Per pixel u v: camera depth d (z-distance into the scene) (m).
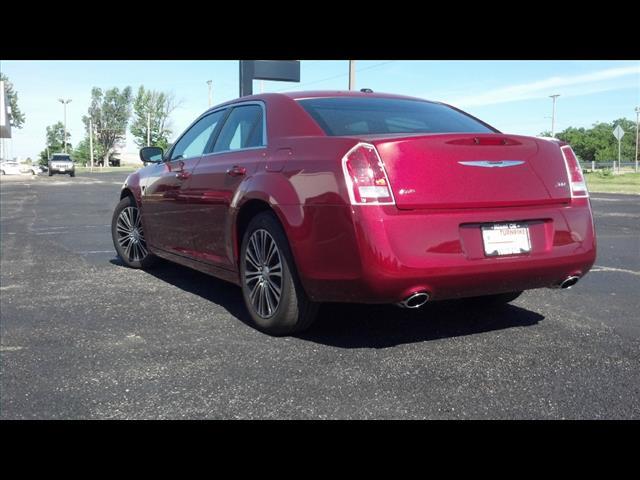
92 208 14.01
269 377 2.90
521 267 3.19
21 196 18.81
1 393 2.75
